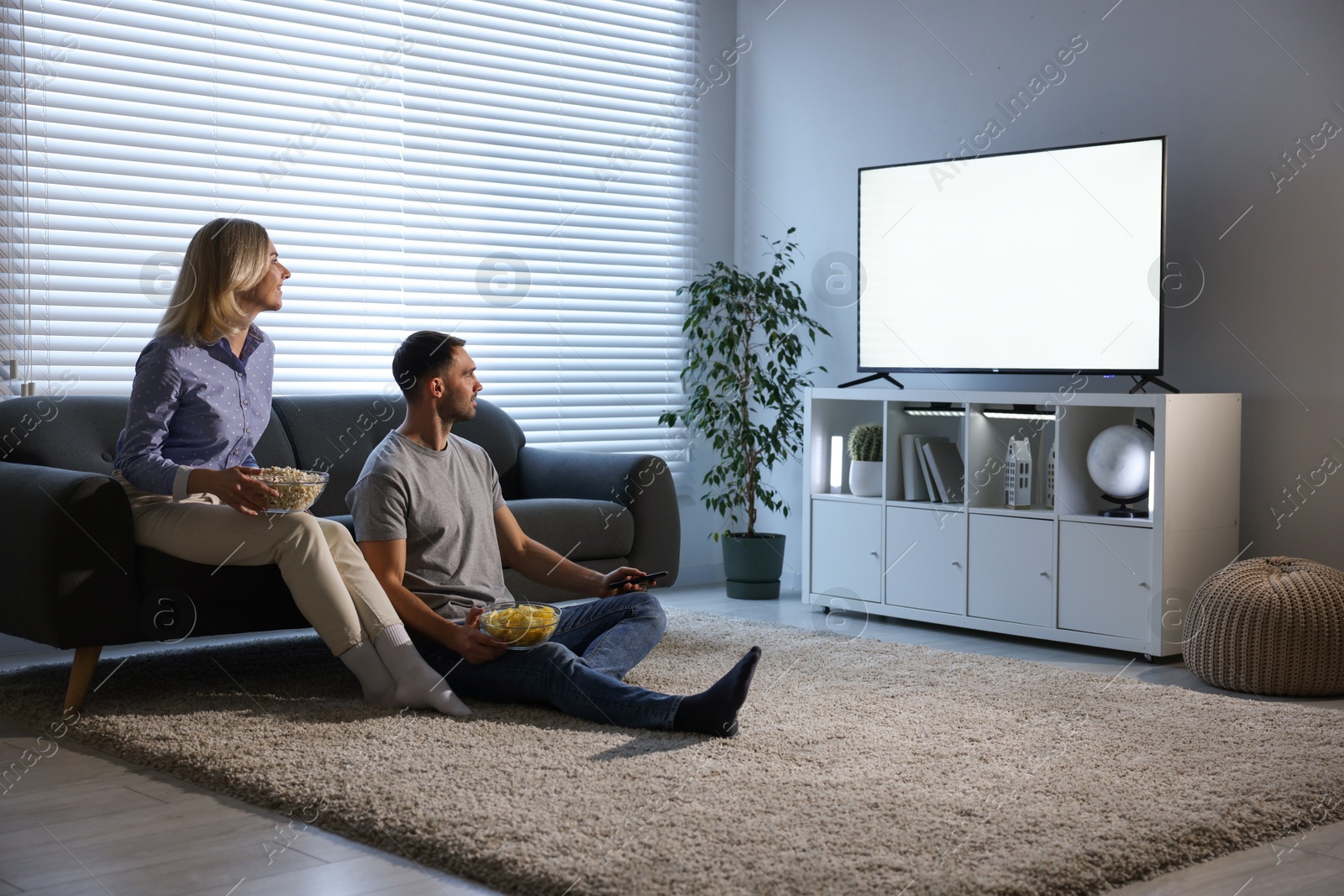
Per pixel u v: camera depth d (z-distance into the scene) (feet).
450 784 6.59
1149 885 5.55
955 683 9.39
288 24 13.06
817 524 13.85
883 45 14.87
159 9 12.12
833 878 5.29
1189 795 6.57
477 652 8.29
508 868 5.42
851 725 7.98
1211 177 11.91
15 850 5.96
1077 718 8.29
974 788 6.63
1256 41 11.51
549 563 9.48
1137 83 12.46
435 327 14.11
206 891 5.42
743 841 5.74
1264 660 9.56
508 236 14.71
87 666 8.60
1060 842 5.77
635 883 5.23
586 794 6.41
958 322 13.20
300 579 8.38
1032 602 11.85
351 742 7.45
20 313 11.37
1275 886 5.55
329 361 13.34
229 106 12.58
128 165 11.96
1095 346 12.09
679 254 16.40
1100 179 12.00
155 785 7.03
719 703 7.57
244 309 9.20
